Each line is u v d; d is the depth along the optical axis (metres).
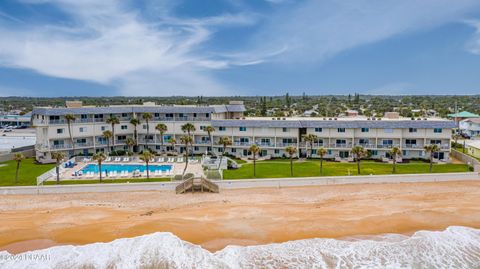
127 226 35.19
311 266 28.53
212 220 36.94
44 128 68.69
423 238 32.62
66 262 28.91
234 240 32.53
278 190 48.31
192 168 61.09
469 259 29.50
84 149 73.56
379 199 44.06
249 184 49.22
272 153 71.25
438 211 38.69
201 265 28.55
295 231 34.22
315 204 42.66
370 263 28.95
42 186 46.84
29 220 37.41
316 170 58.41
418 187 48.97
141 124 78.62
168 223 35.75
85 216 38.69
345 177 50.41
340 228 34.84
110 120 73.94
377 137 67.38
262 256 29.89
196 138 76.31
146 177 54.03
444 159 65.75
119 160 67.31
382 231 34.28
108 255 29.80
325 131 68.94
